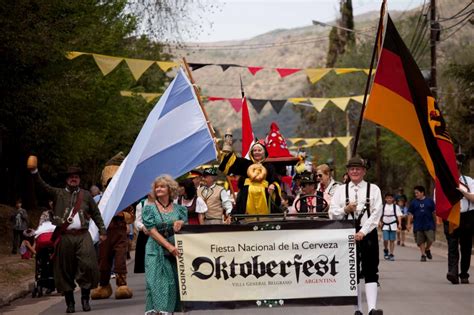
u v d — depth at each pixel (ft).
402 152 156.56
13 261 69.97
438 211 38.29
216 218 47.06
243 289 30.35
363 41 190.29
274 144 56.80
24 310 42.88
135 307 42.04
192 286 30.42
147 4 93.81
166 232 31.09
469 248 49.62
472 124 121.29
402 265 65.87
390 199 73.15
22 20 74.59
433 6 101.19
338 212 33.06
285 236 30.42
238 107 81.30
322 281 30.45
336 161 202.80
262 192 39.86
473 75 114.21
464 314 37.01
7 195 130.93
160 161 36.83
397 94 36.86
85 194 40.91
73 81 84.64
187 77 38.34
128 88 115.75
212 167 47.39
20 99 81.71
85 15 88.84
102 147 125.39
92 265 40.55
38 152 110.22
